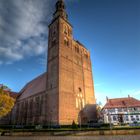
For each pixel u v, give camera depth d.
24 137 23.17
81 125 31.31
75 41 51.81
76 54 49.59
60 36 45.56
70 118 36.97
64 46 45.47
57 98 36.94
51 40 48.94
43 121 39.31
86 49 56.12
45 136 23.92
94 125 31.34
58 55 42.22
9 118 59.91
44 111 40.50
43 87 46.72
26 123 47.91
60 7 53.09
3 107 36.16
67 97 38.78
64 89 38.94
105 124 31.42
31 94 51.88
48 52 48.06
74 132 25.03
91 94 48.56
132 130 23.70
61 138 21.09
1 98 36.19
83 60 51.97
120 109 48.72
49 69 44.56
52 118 36.31
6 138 22.34
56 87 38.72
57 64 41.38
